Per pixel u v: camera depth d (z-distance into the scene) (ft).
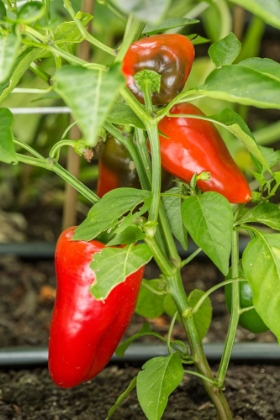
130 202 2.23
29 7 1.99
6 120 2.11
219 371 2.49
